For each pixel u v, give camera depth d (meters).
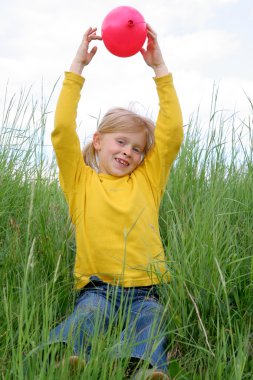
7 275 2.98
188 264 2.78
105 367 2.10
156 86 3.15
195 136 3.99
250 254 3.13
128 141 3.12
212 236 2.94
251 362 2.49
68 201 3.10
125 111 3.18
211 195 3.25
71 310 2.78
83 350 2.40
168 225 3.31
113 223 2.91
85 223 2.97
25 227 3.35
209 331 2.69
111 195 2.99
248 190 3.59
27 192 3.63
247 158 3.82
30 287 2.68
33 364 2.14
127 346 2.37
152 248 2.93
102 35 3.05
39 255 3.18
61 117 3.01
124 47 3.01
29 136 3.84
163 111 3.11
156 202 3.13
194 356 2.50
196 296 2.70
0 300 2.80
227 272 2.94
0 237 3.35
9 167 3.73
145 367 2.22
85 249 2.94
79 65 3.11
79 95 3.10
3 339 2.51
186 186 3.65
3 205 3.43
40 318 2.61
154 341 2.45
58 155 3.04
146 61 3.17
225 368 2.36
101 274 2.85
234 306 2.82
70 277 3.09
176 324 2.60
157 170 3.13
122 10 3.00
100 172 3.19
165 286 2.79
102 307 2.67
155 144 3.13
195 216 3.12
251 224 3.32
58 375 2.13
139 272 2.83
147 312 2.65
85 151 3.29
